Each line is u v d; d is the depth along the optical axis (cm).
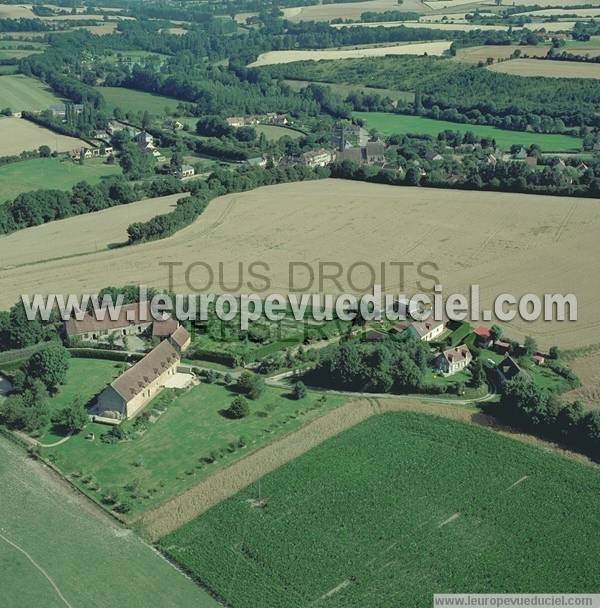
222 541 14375
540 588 13300
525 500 15212
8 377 19850
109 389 17862
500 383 19200
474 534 14425
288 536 14425
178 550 14225
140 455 16738
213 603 13125
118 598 13238
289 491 15562
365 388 18988
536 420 17188
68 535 14612
